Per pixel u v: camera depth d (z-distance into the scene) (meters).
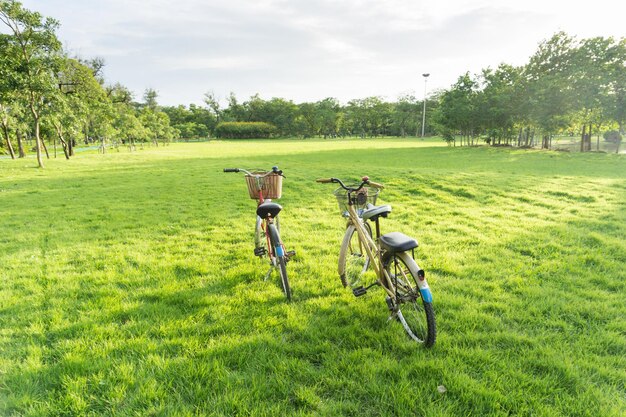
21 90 19.75
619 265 4.46
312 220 7.39
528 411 2.15
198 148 55.59
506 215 7.37
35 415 2.13
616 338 2.87
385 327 3.14
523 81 37.69
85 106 27.08
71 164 24.44
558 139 52.50
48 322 3.29
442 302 3.54
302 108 113.44
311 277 4.33
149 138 64.00
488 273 4.34
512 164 20.98
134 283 4.22
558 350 2.74
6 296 3.84
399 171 14.66
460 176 12.74
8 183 14.27
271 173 4.30
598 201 8.45
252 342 2.88
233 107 124.19
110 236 6.47
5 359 2.69
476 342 2.88
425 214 7.70
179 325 3.20
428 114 98.69
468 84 43.62
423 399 2.26
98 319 3.31
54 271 4.66
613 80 27.69
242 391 2.32
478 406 2.19
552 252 5.02
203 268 4.66
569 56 35.94
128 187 12.69
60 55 21.38
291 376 2.51
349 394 2.32
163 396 2.29
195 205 9.36
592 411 2.12
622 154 27.30
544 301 3.53
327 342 2.87
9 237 6.41
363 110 106.25
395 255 2.99
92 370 2.55
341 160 26.16
